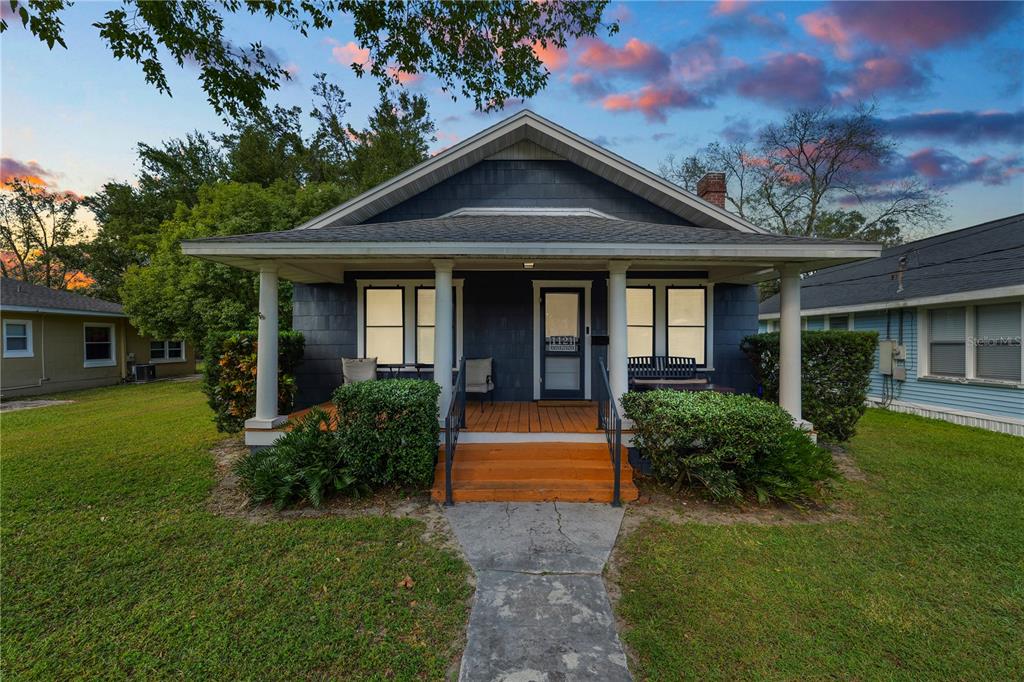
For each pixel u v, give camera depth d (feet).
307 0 18.11
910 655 8.85
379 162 81.20
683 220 25.82
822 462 16.61
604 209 26.03
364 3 18.75
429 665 8.70
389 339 27.09
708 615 10.03
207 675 8.47
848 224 75.72
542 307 26.68
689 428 16.05
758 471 16.15
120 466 20.52
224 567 12.03
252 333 23.36
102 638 9.43
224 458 21.75
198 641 9.32
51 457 21.95
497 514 15.24
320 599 10.67
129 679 8.41
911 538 13.55
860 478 18.93
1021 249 31.22
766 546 13.01
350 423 16.87
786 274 20.31
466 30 20.58
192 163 86.69
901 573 11.66
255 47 18.45
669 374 23.89
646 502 16.25
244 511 15.65
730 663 8.68
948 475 19.29
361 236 18.43
